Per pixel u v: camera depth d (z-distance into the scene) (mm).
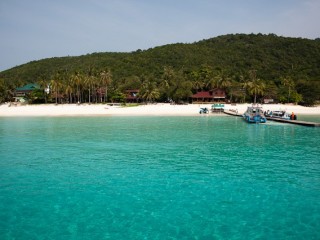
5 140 35812
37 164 24141
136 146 31844
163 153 28312
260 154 27891
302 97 120938
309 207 15242
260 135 40031
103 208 15242
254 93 121562
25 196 16922
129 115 74250
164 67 155000
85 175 21016
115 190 17891
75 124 53531
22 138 37312
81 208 15242
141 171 22000
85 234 12602
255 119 55844
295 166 23344
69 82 120375
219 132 42969
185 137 38125
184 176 20703
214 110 83000
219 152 28812
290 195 16922
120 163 24484
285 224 13398
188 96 120938
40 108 89500
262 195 16922
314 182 19250
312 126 49094
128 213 14633
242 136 39062
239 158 26219
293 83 131750
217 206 15398
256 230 12883
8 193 17406
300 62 175500
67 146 31875
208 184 18906
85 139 36438
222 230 12883
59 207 15383
